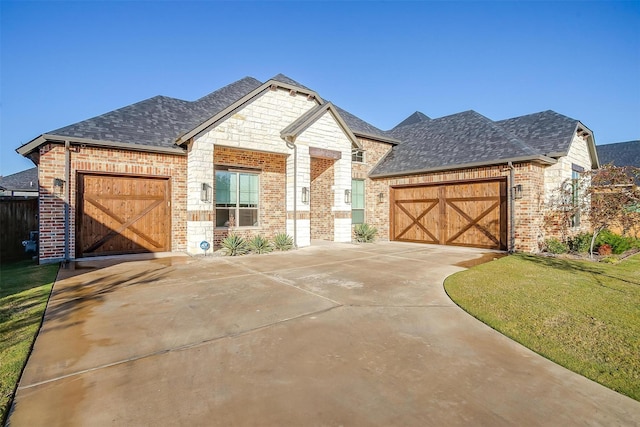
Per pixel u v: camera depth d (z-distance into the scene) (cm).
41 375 313
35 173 2328
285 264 912
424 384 300
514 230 1155
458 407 265
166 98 1396
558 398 280
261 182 1383
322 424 243
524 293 605
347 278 736
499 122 1549
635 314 487
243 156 1334
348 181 1455
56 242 945
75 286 657
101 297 578
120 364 336
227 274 777
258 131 1211
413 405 268
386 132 1983
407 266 884
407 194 1523
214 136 1114
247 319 470
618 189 1058
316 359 348
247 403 269
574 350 371
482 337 411
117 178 1057
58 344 383
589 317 475
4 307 518
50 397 276
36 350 367
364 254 1110
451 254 1113
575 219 1294
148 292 613
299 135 1284
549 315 485
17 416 251
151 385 296
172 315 485
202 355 357
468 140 1423
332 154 1393
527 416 255
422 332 426
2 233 1083
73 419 247
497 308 518
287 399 275
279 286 662
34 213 1137
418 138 1727
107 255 1041
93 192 1019
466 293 606
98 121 1094
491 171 1210
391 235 1579
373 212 1650
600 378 312
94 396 278
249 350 369
